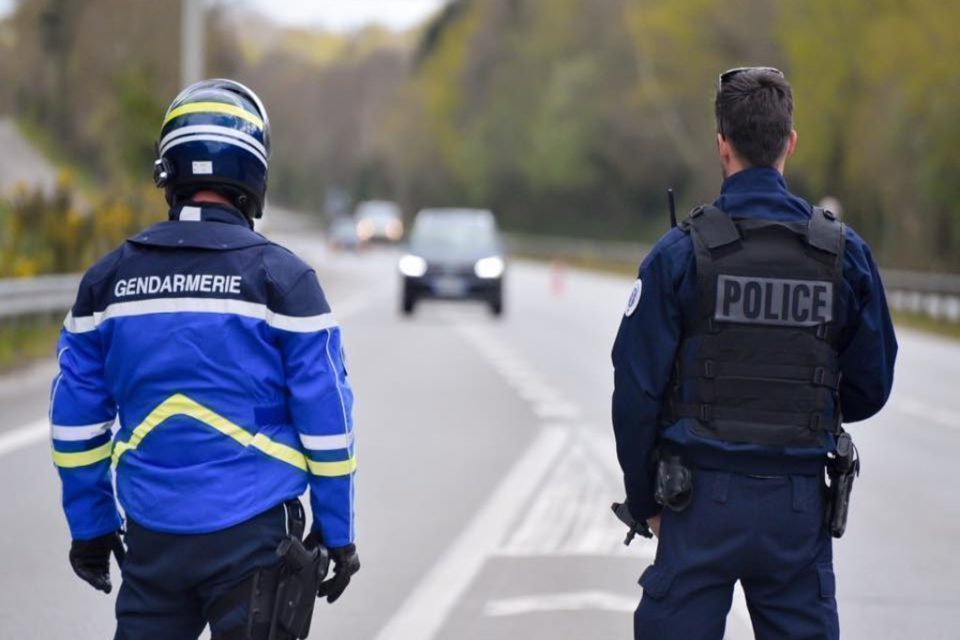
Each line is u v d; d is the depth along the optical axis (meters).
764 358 12.49
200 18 105.31
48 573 24.52
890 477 35.69
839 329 12.71
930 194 134.38
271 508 11.93
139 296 12.01
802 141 163.25
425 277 89.06
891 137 138.12
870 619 22.52
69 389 12.20
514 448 38.66
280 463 12.03
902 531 29.25
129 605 12.01
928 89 128.50
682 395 12.65
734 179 12.92
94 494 12.45
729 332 12.52
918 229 142.12
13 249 72.44
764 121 12.80
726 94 12.98
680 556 12.51
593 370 59.75
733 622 22.38
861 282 12.73
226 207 12.42
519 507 30.62
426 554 26.30
